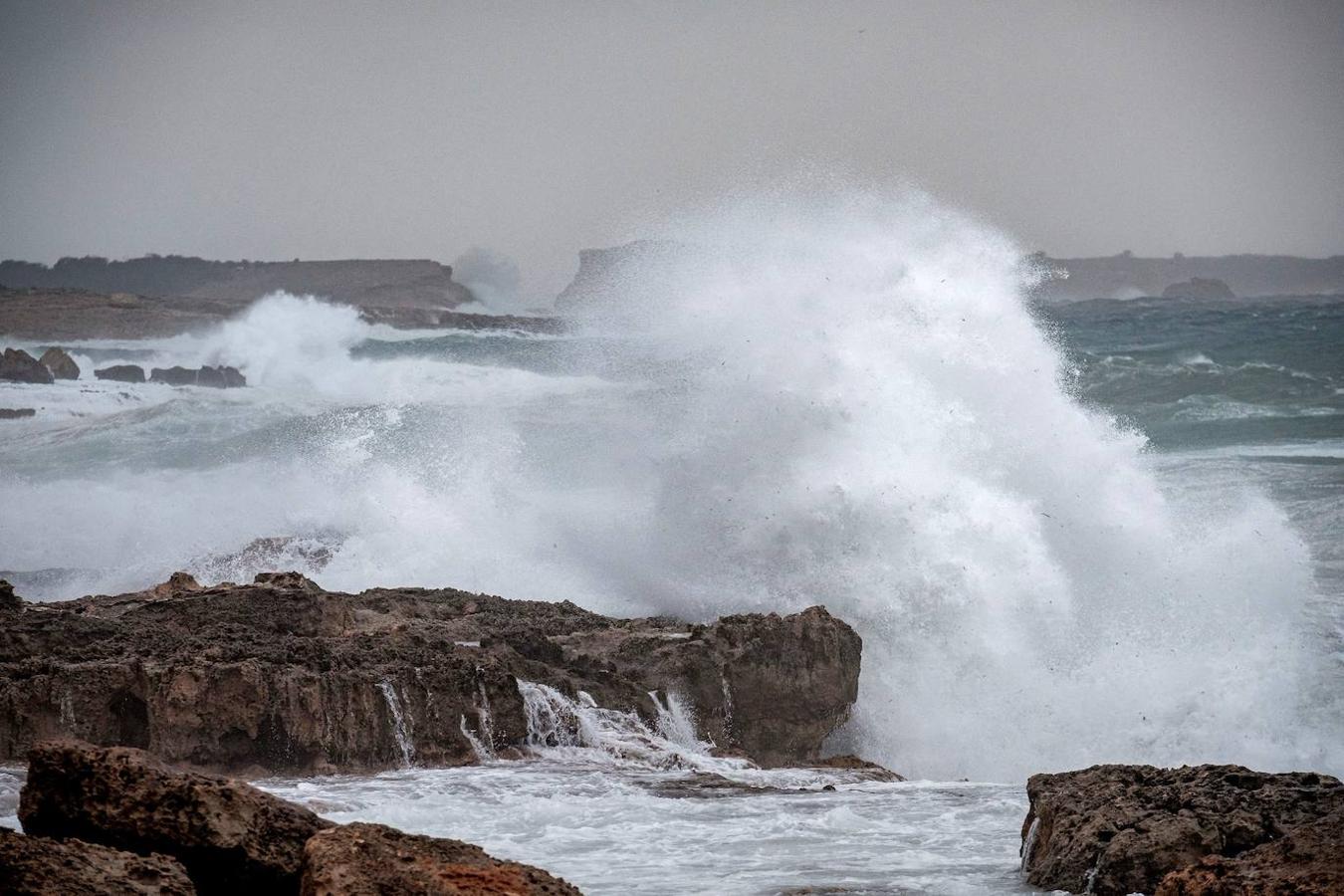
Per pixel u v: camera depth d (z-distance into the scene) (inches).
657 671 2290.8
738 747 2315.5
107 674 1914.4
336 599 2377.0
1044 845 1362.0
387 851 1066.7
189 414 5831.7
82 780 1156.5
